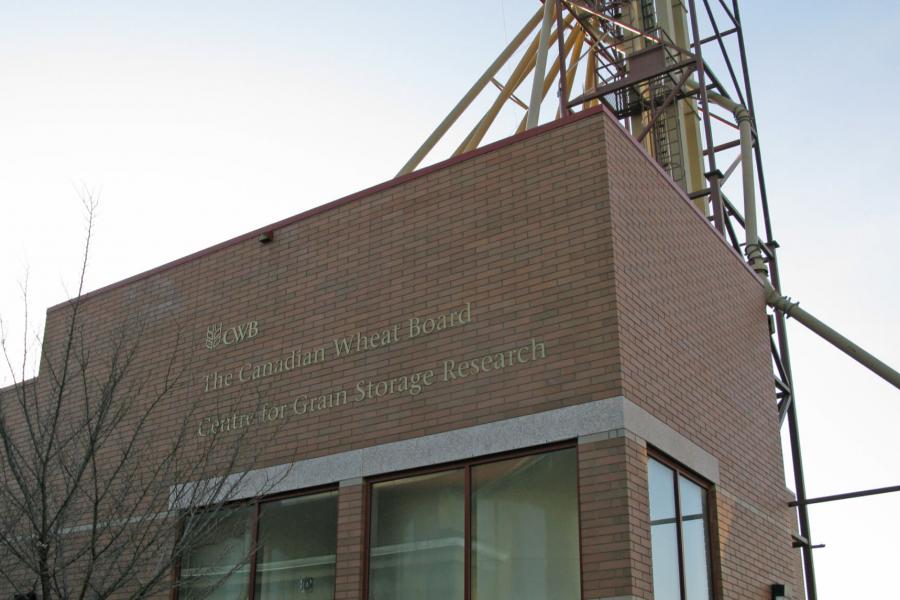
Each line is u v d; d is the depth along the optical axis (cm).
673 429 1352
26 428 1730
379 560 1378
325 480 1458
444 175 1516
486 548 1289
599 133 1378
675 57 2272
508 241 1406
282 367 1588
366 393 1470
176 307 1783
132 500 1490
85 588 1098
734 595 1418
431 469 1370
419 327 1451
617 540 1173
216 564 1535
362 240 1577
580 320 1302
